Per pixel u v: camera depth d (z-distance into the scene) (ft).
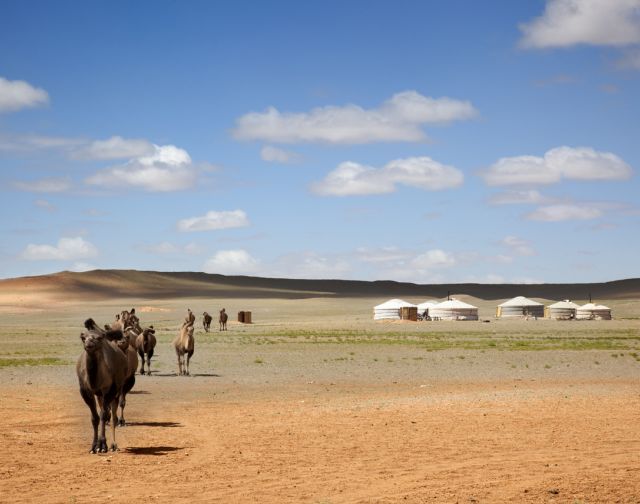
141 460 53.47
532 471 50.08
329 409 81.61
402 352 190.49
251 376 126.72
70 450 57.21
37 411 79.20
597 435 63.82
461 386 110.32
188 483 46.68
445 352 189.88
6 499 42.75
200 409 82.58
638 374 131.64
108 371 55.06
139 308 639.35
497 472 49.83
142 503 41.98
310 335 281.74
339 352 190.29
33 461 53.06
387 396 96.22
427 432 65.36
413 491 44.75
